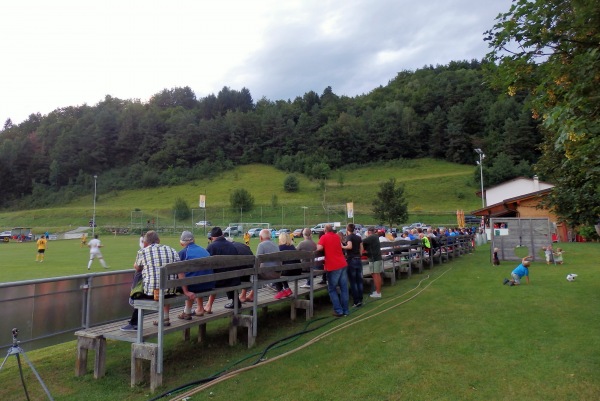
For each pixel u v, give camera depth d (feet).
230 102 559.79
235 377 16.02
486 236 113.91
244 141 452.35
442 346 18.34
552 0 14.12
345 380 14.97
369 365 16.37
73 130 433.07
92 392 15.51
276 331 23.25
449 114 399.03
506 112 361.71
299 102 552.82
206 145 430.61
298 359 17.63
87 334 17.11
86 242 138.00
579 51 14.30
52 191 384.27
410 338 19.74
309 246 29.99
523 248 58.34
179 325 17.29
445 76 468.75
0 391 15.94
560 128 13.94
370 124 430.61
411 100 464.24
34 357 20.66
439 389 13.85
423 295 31.40
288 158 412.77
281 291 25.21
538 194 102.12
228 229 176.76
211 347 20.76
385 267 42.63
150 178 376.48
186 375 16.81
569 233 99.19
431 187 284.00
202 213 252.83
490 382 14.25
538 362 15.90
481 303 27.37
